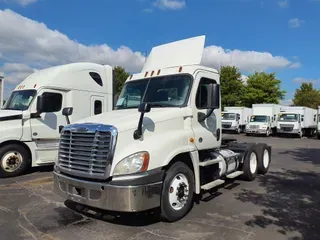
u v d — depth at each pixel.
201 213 5.65
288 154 15.34
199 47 6.31
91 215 5.50
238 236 4.62
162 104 5.97
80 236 4.62
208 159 6.56
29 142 9.17
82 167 4.81
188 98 5.79
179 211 5.23
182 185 5.29
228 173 7.60
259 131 31.72
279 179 8.80
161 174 4.81
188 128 5.71
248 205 6.19
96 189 4.57
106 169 4.52
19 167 8.99
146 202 4.57
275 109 33.88
